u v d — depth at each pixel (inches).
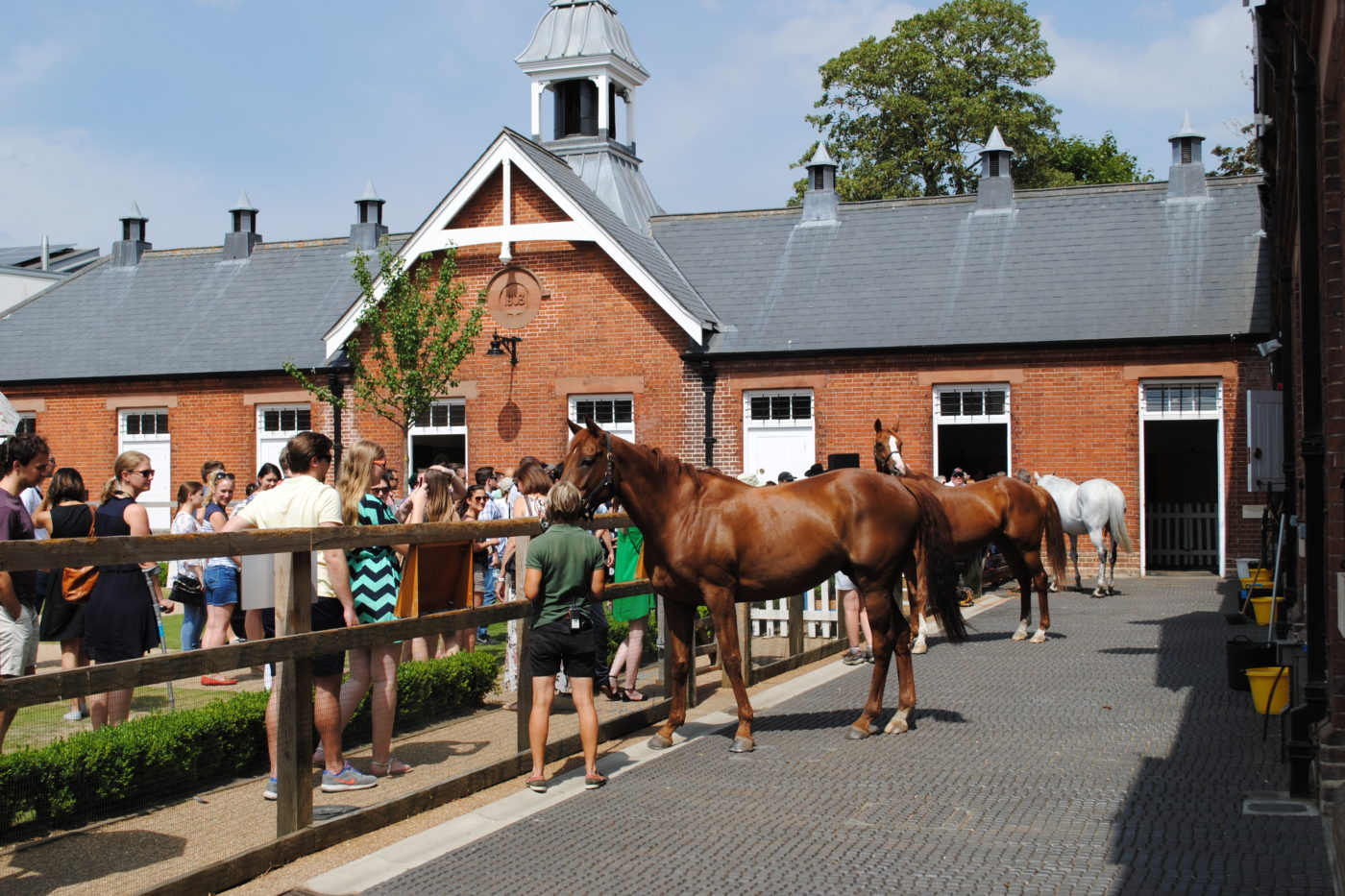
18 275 1443.2
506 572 524.1
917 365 896.9
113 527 357.4
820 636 573.0
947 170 1612.9
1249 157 1459.2
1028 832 257.1
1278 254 610.2
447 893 227.6
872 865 237.6
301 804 255.8
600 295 964.0
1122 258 913.5
